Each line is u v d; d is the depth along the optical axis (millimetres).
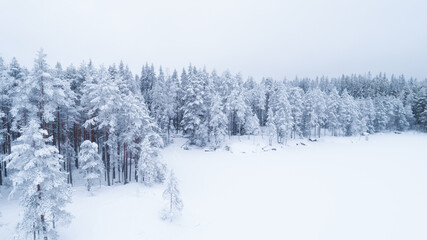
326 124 72125
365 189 29062
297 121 60875
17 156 12508
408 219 21891
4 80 22703
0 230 15992
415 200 25922
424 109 78312
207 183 30531
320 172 35688
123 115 28047
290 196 26938
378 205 24750
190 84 49250
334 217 22266
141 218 19047
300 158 44531
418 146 57750
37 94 19375
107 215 18891
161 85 55094
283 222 21266
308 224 20969
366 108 75250
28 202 13109
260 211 23281
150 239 17000
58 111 24453
